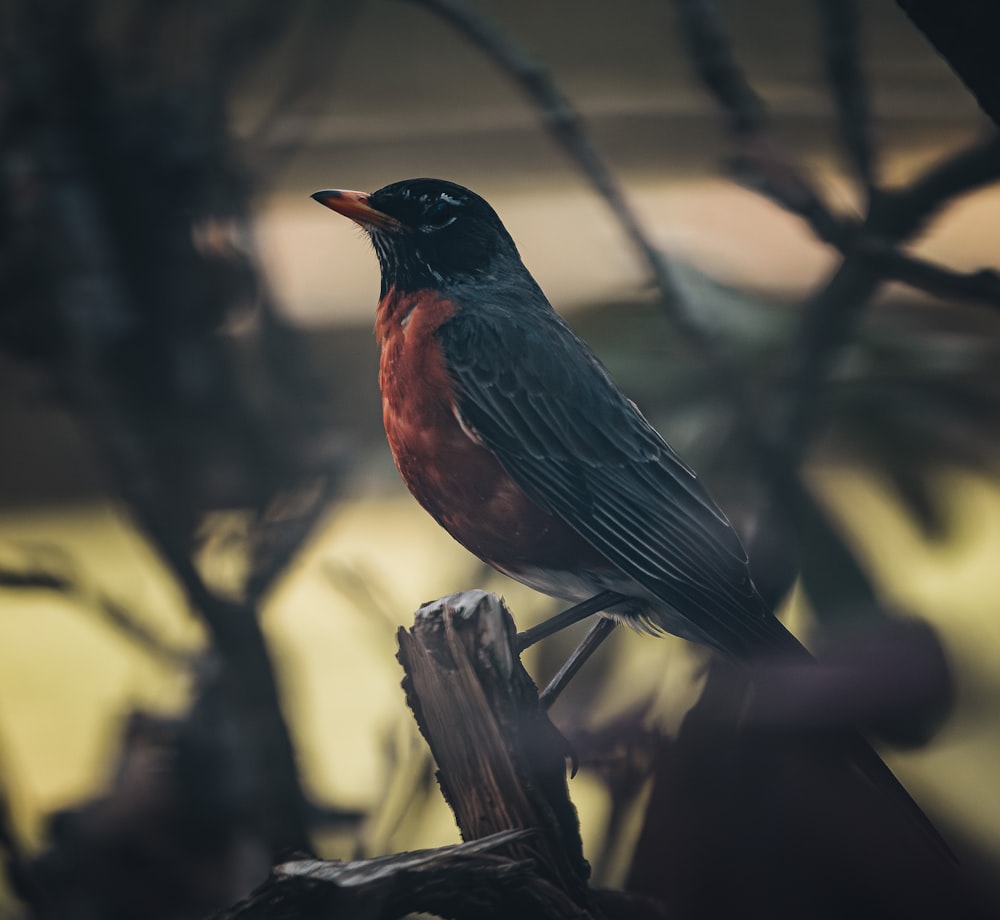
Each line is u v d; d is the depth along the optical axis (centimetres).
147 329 172
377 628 177
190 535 173
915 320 179
